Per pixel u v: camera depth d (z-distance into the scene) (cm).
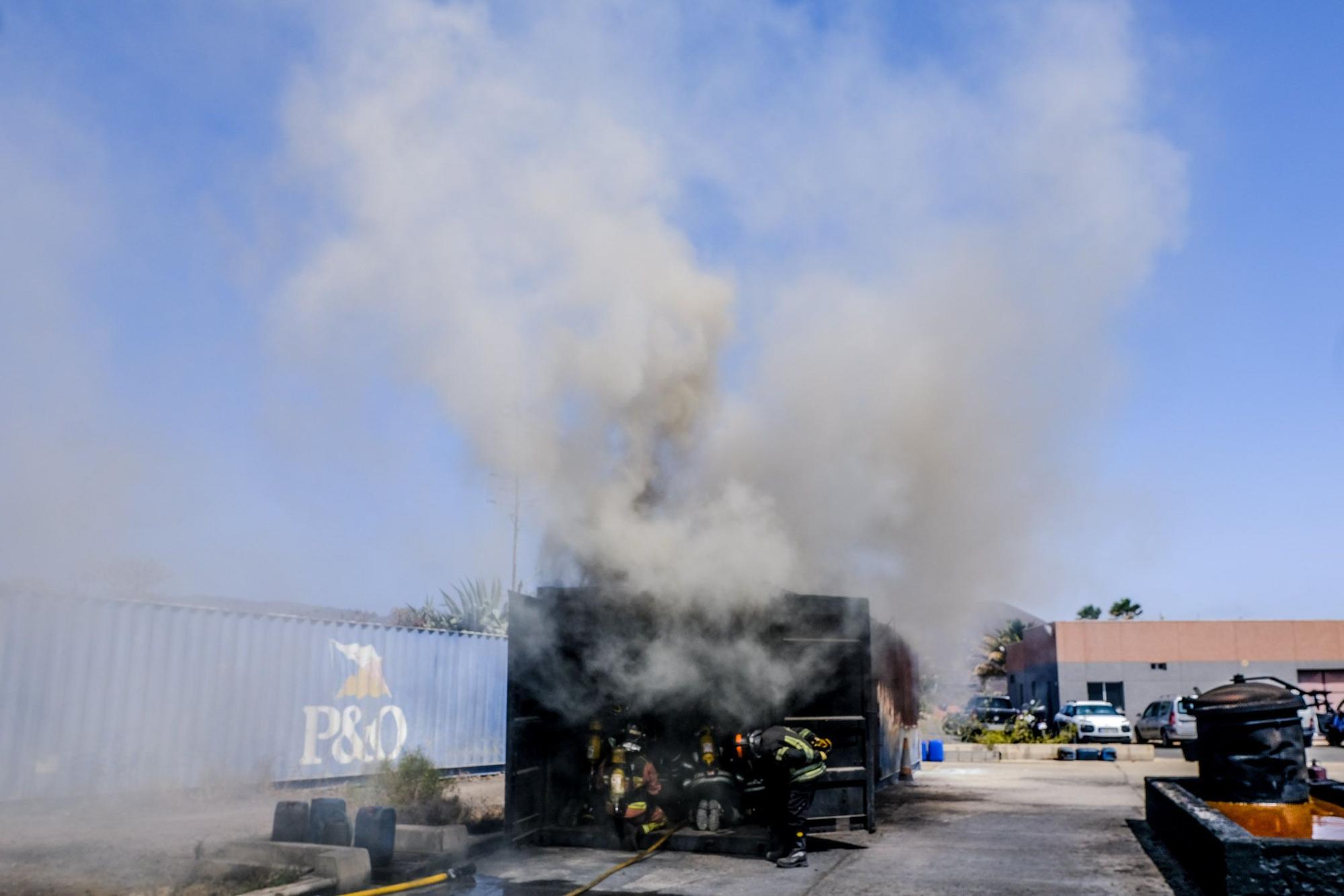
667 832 838
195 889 645
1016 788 1383
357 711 1373
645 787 848
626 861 778
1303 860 571
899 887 682
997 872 736
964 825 980
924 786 1413
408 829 787
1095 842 872
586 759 903
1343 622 3297
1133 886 682
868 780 871
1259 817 784
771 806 770
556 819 877
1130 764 1880
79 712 1066
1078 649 3400
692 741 917
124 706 1105
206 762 1173
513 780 809
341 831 736
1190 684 3334
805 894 663
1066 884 691
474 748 1563
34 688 1033
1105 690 3381
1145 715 2914
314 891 638
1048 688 3503
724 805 861
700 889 680
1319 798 969
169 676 1149
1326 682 3272
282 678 1276
